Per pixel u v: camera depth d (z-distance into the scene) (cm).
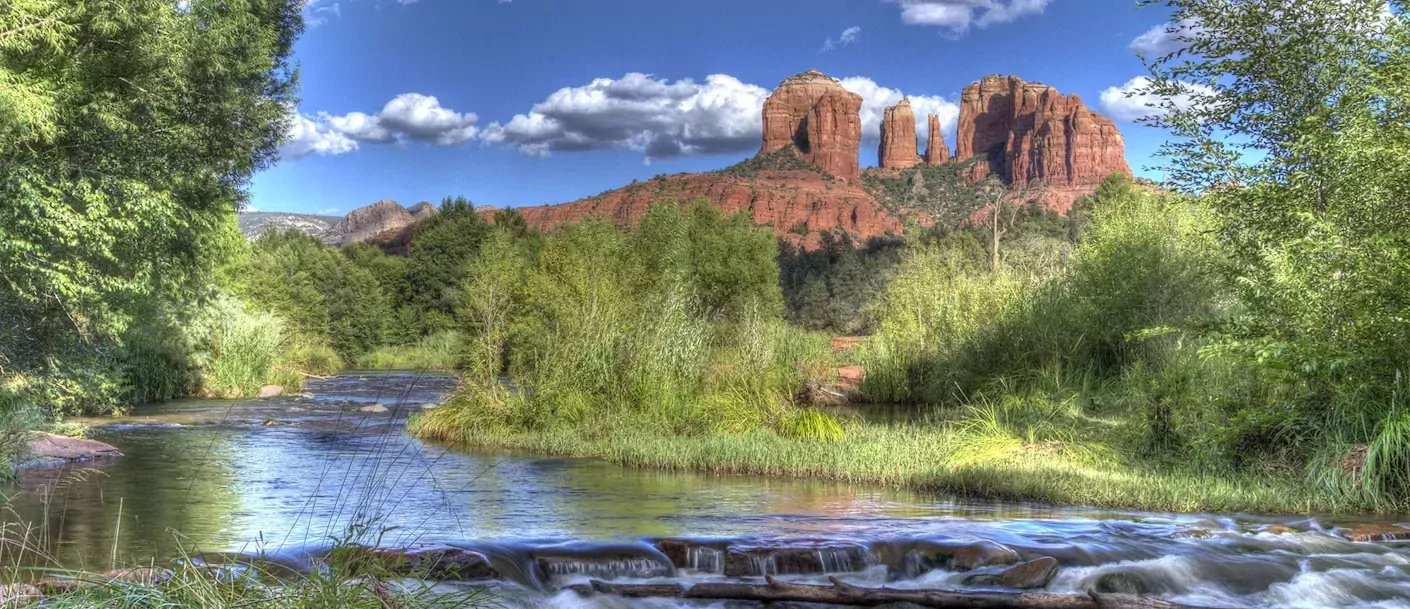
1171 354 1421
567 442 1418
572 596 586
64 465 1137
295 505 884
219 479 1050
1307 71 1152
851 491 1020
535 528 782
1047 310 1795
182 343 2372
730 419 1516
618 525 799
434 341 5434
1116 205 2014
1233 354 1032
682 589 604
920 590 591
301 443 1442
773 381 1653
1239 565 671
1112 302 1727
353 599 454
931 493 1001
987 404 1595
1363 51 1088
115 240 1307
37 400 1298
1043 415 1408
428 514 855
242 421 1792
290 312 4603
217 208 1806
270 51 1888
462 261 5988
